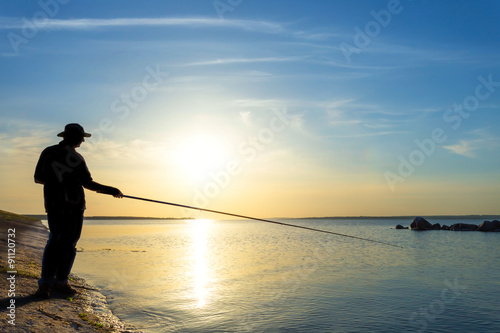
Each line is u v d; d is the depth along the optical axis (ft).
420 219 222.48
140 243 102.37
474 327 26.27
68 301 23.65
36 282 25.13
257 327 24.77
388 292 37.09
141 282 39.29
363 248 93.40
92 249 77.87
